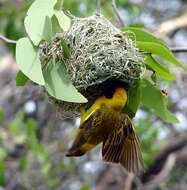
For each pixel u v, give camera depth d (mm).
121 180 16078
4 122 16266
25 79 6816
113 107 7164
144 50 6918
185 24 15031
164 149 16641
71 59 6789
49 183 15305
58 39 6820
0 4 14672
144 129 14711
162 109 7531
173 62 6668
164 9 18031
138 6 14883
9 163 15461
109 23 7035
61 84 6426
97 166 16375
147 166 14625
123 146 7008
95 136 7078
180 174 16781
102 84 7383
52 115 17344
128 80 7133
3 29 13633
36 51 6121
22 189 15461
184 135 16875
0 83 16609
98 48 6895
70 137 16141
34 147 13312
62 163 15898
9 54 16625
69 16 7273
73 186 15844
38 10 6352
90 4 12711
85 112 7500
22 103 16719
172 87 16484
